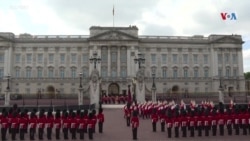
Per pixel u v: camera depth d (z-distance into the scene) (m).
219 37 120.75
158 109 36.91
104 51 116.19
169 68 119.44
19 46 116.38
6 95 62.50
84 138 27.06
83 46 117.75
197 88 119.81
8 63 113.50
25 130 27.30
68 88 115.88
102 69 115.12
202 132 30.39
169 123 27.48
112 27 116.81
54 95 102.56
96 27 116.50
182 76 119.81
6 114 26.88
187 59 120.81
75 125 26.64
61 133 30.08
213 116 28.28
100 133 30.14
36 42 116.69
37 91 114.50
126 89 112.94
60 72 116.75
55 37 118.75
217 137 27.36
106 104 70.69
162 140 25.92
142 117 44.09
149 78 117.25
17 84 114.94
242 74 121.12
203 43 121.50
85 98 92.31
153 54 119.31
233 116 28.77
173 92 108.94
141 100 60.47
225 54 121.06
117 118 44.00
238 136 27.91
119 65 115.81
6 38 113.44
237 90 119.75
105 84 112.81
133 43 116.44
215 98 86.25
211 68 120.88
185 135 27.66
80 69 116.81
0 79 112.94
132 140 26.02
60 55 117.31
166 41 119.88
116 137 27.72
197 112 28.56
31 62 116.31
